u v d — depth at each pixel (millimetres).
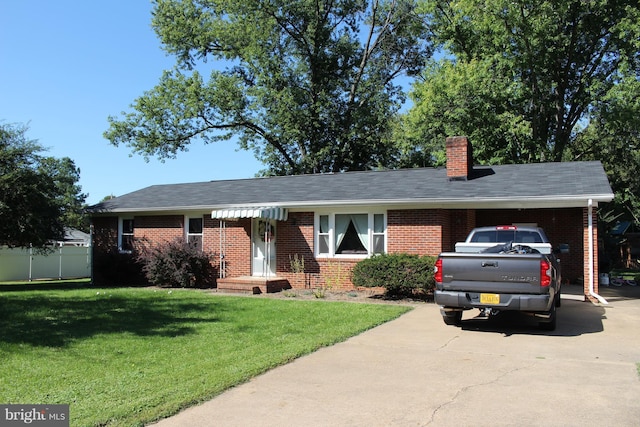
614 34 24453
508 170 16547
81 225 44156
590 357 7059
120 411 4801
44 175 19391
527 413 4820
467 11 24703
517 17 23750
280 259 16938
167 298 14094
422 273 13062
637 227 40094
